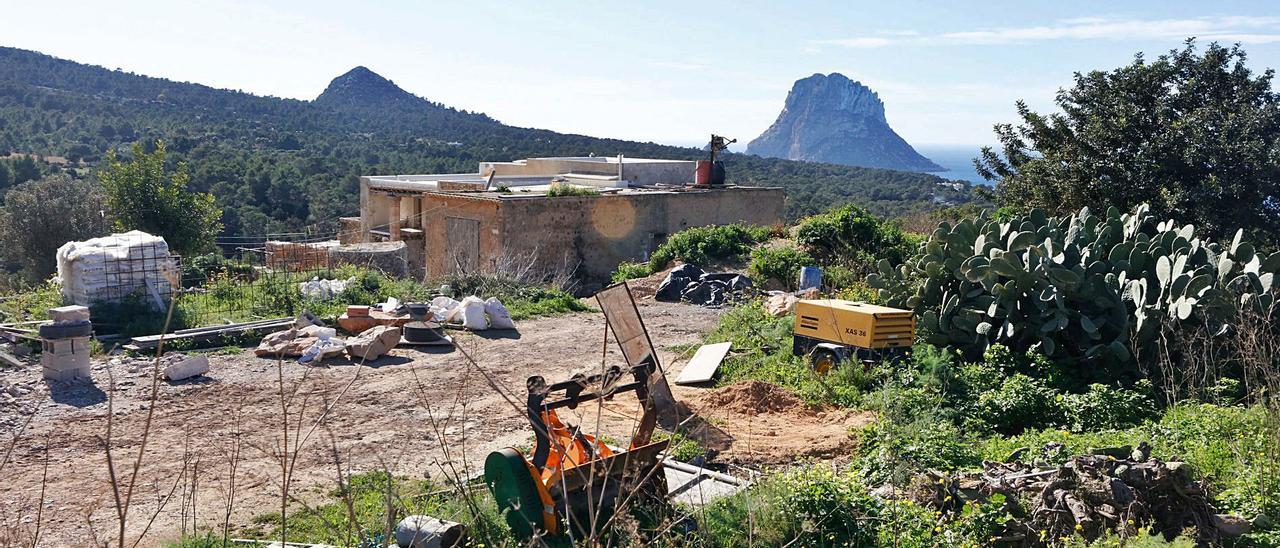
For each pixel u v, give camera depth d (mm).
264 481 8422
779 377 12531
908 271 14914
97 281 15938
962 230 14250
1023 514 6934
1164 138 23656
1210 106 24328
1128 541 6254
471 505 6719
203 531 7164
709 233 26922
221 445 9508
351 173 89250
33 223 45469
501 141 126812
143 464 8898
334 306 17438
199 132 127375
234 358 13750
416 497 7730
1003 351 12664
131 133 124562
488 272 22172
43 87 161625
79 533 7188
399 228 33125
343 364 13609
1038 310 13070
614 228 29734
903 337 12859
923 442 8766
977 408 10750
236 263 25453
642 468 6820
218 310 16906
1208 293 11648
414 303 16188
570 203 28516
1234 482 7637
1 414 10406
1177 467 7043
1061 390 11867
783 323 15750
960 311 13461
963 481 7484
